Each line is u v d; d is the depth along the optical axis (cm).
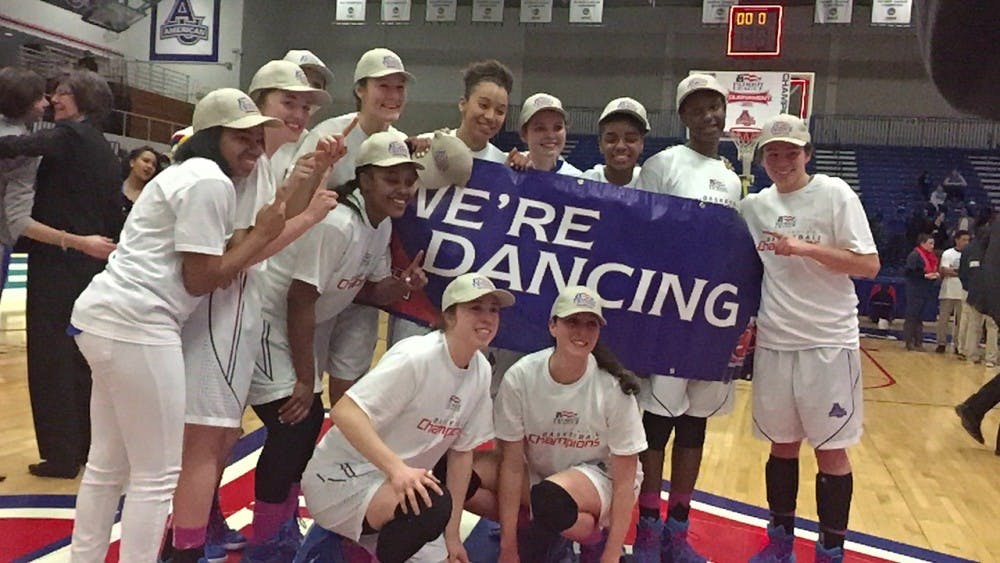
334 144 225
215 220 214
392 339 327
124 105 1498
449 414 257
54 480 379
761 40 1057
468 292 246
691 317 304
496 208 306
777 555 314
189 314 225
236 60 1844
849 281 290
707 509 390
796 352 288
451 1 1712
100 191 384
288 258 271
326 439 266
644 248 303
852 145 1891
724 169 319
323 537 264
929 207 1592
